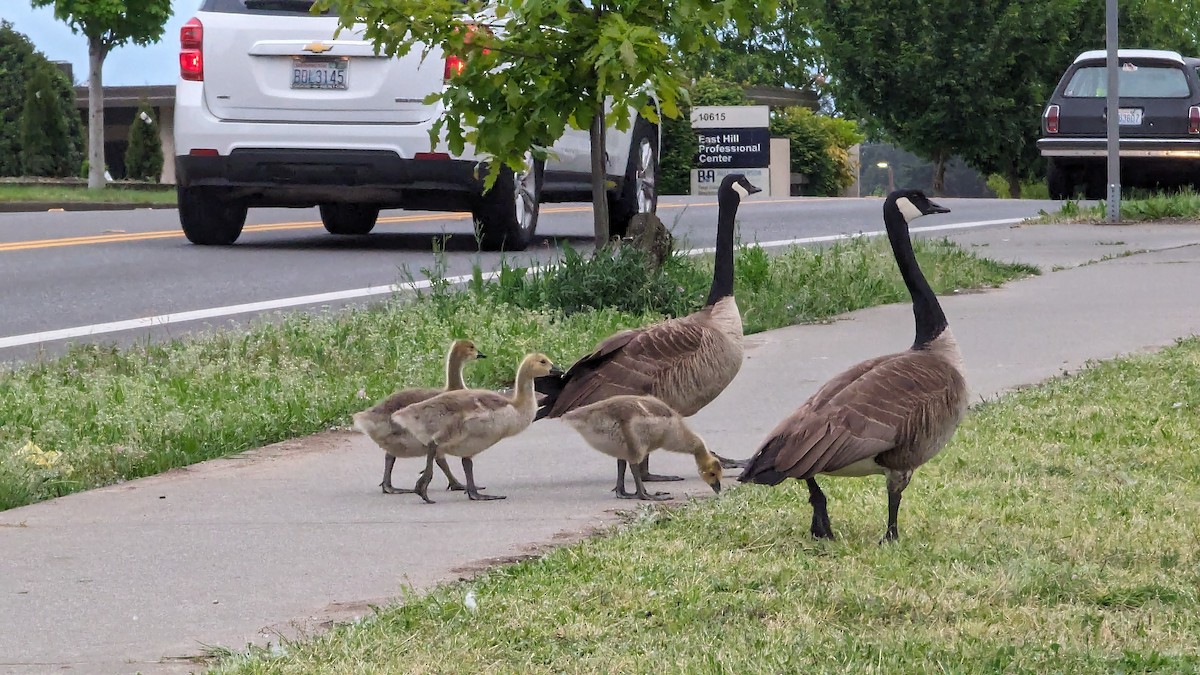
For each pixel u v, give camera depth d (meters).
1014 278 18.16
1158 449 9.47
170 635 6.48
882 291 16.98
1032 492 8.52
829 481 8.96
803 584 6.89
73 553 7.85
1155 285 17.14
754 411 11.17
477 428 8.84
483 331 13.59
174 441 10.38
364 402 11.43
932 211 8.12
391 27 14.11
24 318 15.23
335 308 15.73
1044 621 6.32
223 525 8.40
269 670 5.88
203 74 18.92
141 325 14.85
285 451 10.46
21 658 6.19
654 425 8.64
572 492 9.08
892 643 6.03
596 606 6.61
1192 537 7.56
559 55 14.43
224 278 17.70
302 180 18.86
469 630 6.33
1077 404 10.77
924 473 9.01
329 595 7.02
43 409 10.95
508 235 19.70
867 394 7.36
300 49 18.69
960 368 7.81
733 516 8.20
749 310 15.39
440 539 7.97
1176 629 6.22
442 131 18.47
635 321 14.53
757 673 5.70
